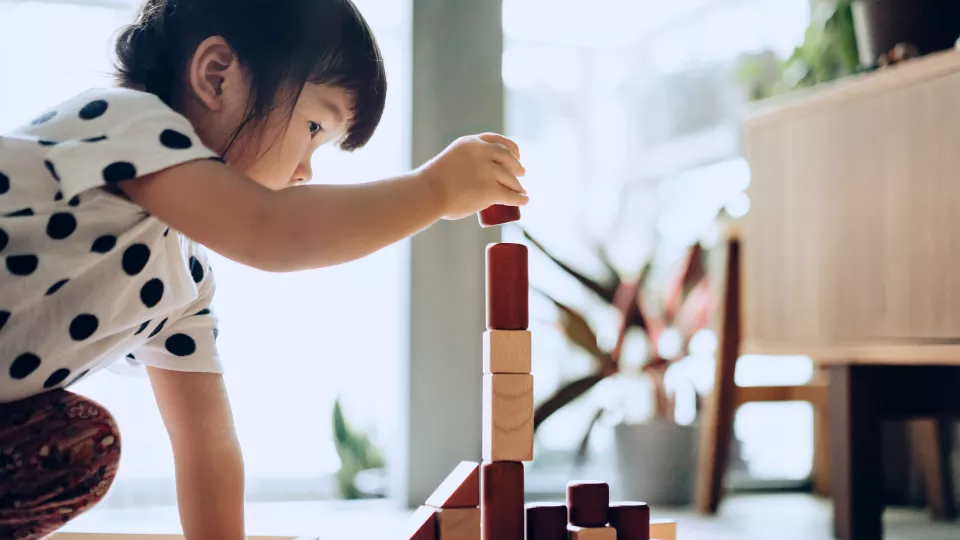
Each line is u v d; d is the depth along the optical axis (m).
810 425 2.14
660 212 2.36
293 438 2.04
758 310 1.69
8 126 1.83
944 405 1.45
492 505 0.74
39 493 0.82
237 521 0.97
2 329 0.78
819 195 1.55
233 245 0.75
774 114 1.66
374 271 2.09
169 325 0.97
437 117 1.87
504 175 0.82
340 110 0.90
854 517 1.40
